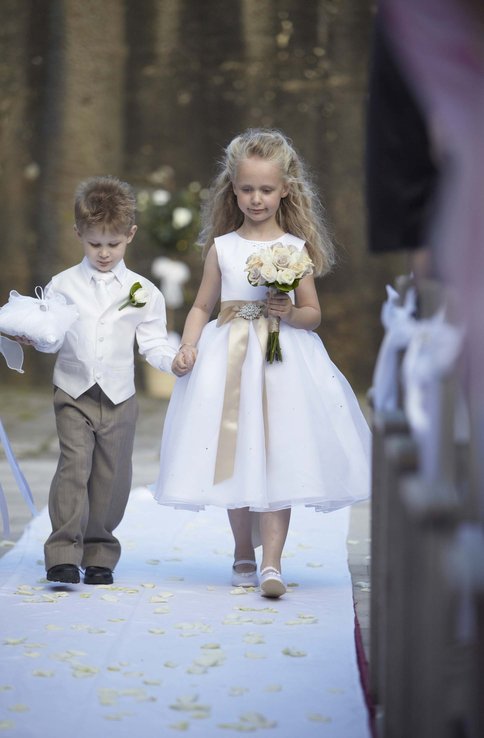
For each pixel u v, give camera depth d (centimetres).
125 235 733
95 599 669
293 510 1055
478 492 323
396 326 417
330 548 856
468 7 351
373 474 466
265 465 681
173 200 2498
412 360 343
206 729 433
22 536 877
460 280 331
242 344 705
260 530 712
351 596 681
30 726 435
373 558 469
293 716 450
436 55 355
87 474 715
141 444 1662
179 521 977
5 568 761
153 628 594
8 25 2784
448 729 294
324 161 2792
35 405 2369
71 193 2797
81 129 2781
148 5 2777
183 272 2603
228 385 697
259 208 723
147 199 2539
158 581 728
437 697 292
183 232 2488
